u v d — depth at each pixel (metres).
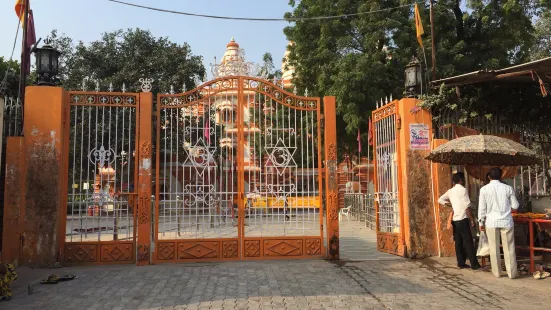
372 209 14.70
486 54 15.89
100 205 8.02
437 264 7.82
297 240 8.37
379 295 5.84
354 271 7.34
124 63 20.27
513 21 15.46
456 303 5.45
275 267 7.64
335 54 16.48
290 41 19.31
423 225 8.45
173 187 11.77
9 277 5.80
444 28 16.03
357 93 15.08
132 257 7.93
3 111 7.67
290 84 20.86
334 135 8.50
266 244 8.28
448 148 7.16
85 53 20.47
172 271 7.35
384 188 9.49
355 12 16.55
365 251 9.45
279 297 5.74
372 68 15.10
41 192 7.67
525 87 8.91
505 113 9.05
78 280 6.74
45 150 7.75
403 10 15.98
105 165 8.84
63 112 7.95
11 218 7.60
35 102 7.80
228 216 9.77
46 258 7.59
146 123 8.07
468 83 8.42
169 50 20.47
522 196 8.94
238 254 8.20
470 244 7.41
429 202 8.49
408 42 15.61
